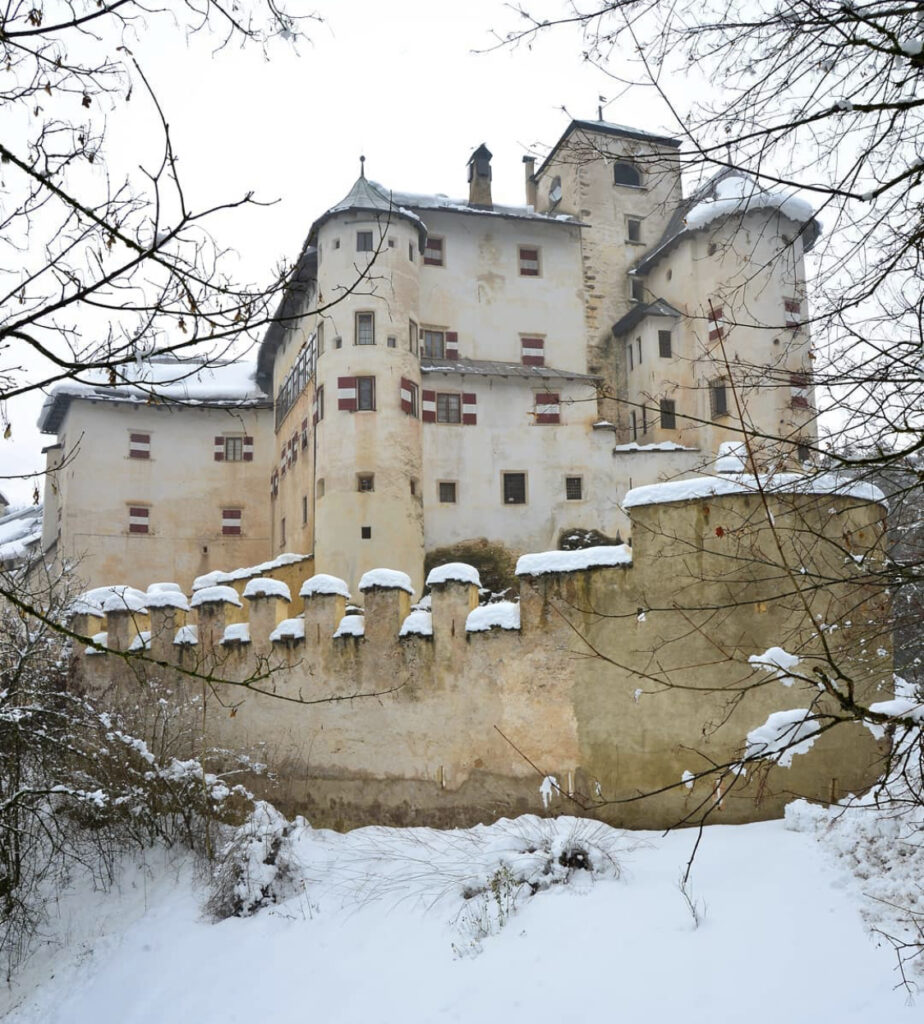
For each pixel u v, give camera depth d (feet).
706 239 126.21
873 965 28.04
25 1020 43.06
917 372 20.30
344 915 41.78
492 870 40.24
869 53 20.29
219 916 44.80
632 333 136.98
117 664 62.64
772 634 42.65
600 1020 29.76
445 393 125.08
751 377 22.61
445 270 135.85
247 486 147.74
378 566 113.29
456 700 50.16
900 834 34.63
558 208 150.00
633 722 45.06
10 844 49.96
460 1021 32.27
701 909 33.58
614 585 46.73
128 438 145.07
